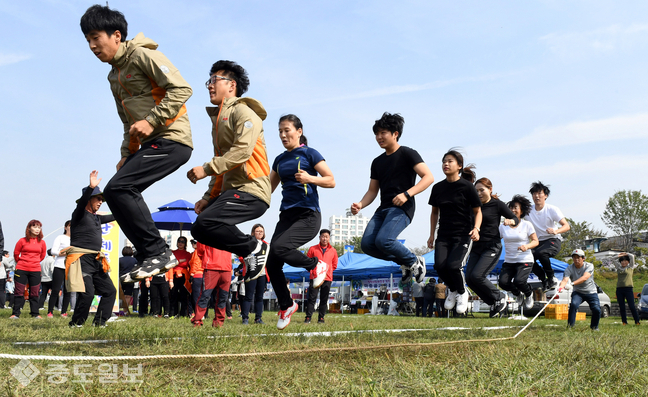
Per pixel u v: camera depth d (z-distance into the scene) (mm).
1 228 7672
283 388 2482
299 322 9094
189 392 2299
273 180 5199
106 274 6332
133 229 3883
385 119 5340
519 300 8891
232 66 4371
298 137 4867
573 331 6480
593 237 60594
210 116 4449
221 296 7234
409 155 5305
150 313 11055
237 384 2514
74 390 2277
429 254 18922
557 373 2801
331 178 4641
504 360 3164
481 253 7484
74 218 6113
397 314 20688
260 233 7844
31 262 9117
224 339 3834
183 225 13938
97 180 6176
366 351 3590
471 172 7344
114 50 3877
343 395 2381
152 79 3939
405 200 5086
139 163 3814
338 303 25188
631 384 2670
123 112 4207
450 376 2723
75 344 3770
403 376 2736
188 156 4098
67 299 10055
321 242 9094
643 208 57188
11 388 2217
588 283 7703
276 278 5000
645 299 20297
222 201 4109
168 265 4000
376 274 22719
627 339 4668
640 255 56375
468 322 9266
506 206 7496
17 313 8945
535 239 8586
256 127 4117
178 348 3361
